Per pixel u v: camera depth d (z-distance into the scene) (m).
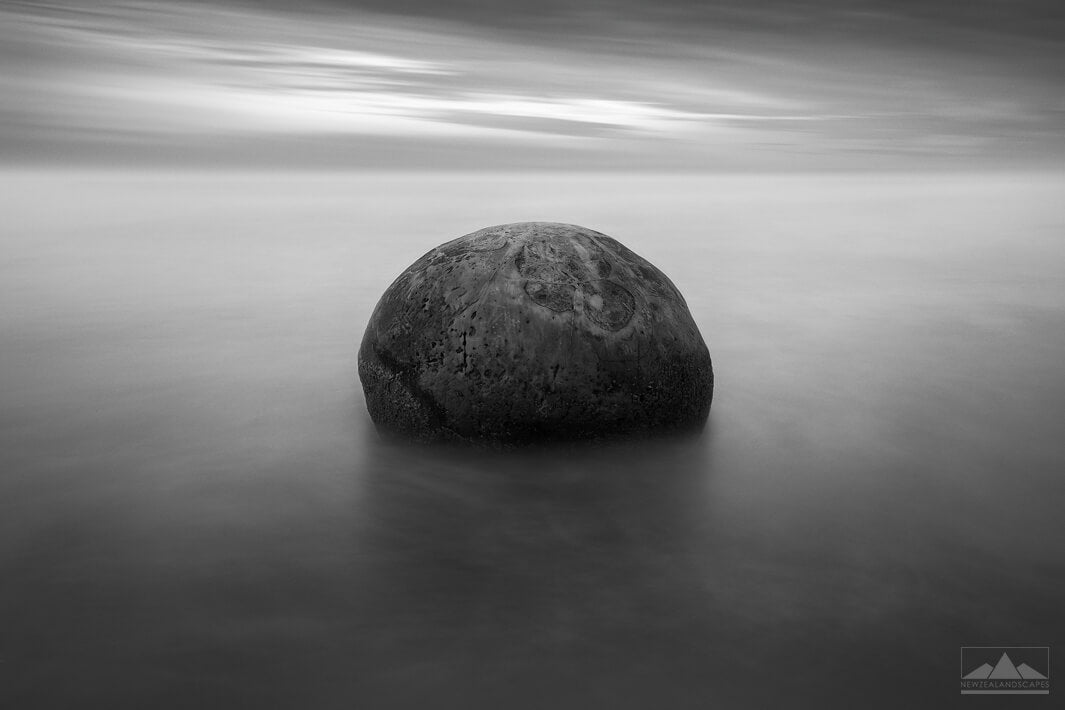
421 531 4.04
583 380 4.36
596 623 3.36
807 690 3.00
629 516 4.18
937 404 5.93
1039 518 4.25
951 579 3.69
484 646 3.22
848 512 4.29
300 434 5.21
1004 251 12.78
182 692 2.96
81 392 6.04
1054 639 3.29
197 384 6.23
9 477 4.62
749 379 6.46
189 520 4.15
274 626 3.32
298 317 8.32
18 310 8.52
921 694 2.99
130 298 9.10
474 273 4.55
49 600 3.47
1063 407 5.89
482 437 4.49
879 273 10.95
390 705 2.91
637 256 4.87
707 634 3.30
